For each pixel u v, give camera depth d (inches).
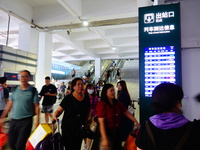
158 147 31.0
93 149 70.6
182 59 92.4
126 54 564.7
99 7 221.8
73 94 83.5
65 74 836.0
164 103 33.9
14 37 374.0
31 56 247.9
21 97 83.4
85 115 83.5
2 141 80.7
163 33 87.8
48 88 165.8
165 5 88.4
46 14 252.2
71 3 197.8
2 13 222.8
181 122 31.9
